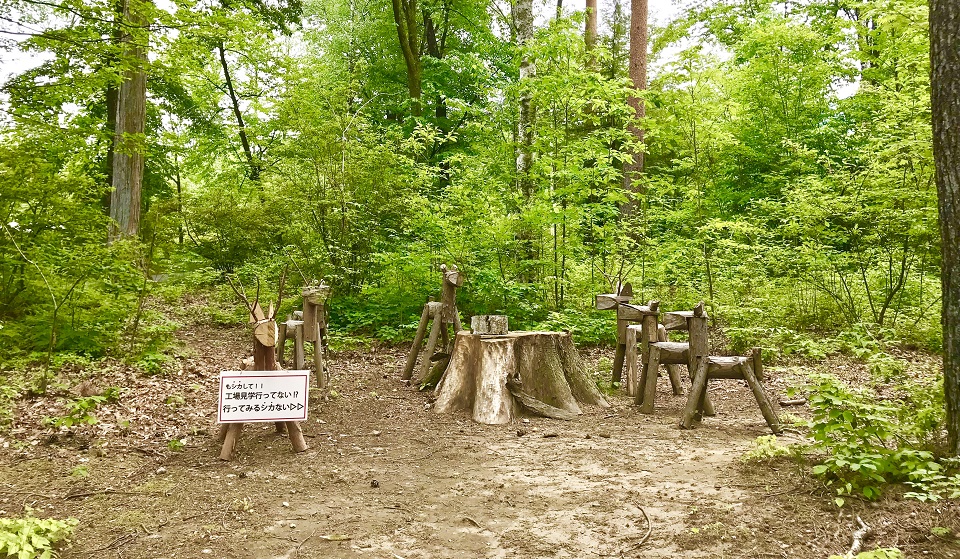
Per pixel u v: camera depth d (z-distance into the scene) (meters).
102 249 7.29
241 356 8.40
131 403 5.82
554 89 9.23
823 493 3.52
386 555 3.05
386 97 18.17
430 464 4.46
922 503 3.20
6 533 2.84
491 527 3.37
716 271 10.35
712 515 3.36
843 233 9.72
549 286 9.57
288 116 10.64
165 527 3.38
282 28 14.72
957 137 3.54
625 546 3.09
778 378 7.27
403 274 9.48
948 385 3.61
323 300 7.39
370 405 6.23
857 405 3.77
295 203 10.76
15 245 6.57
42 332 7.10
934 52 3.65
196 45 7.78
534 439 5.09
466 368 6.11
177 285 8.84
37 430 5.01
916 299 9.05
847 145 12.66
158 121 16.52
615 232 9.94
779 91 13.30
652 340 6.31
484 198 9.43
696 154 10.60
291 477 4.18
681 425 5.33
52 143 7.57
